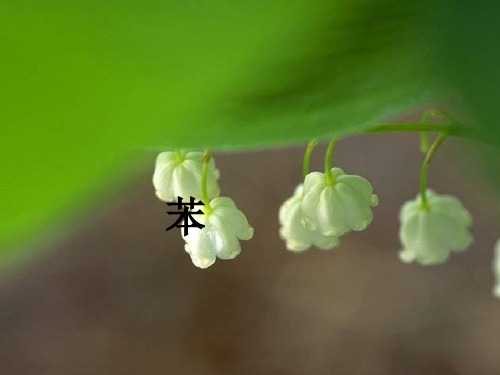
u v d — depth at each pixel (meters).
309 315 0.36
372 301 0.36
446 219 0.13
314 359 0.36
